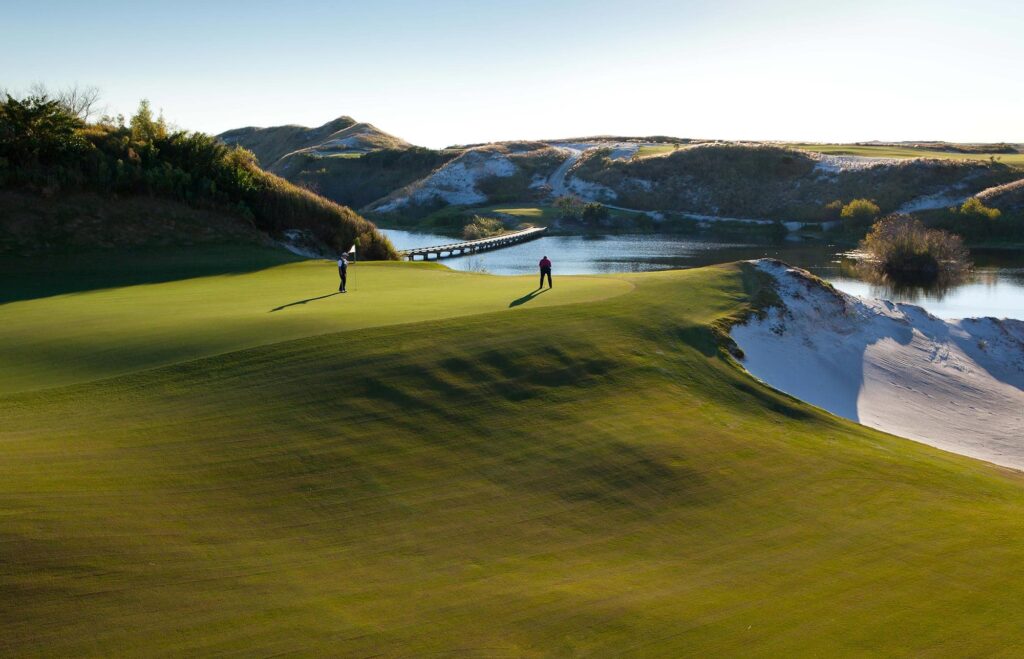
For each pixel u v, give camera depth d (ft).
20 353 62.85
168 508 40.29
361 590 35.91
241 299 91.61
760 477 55.47
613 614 35.76
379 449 50.90
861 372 97.76
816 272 227.20
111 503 39.52
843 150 468.75
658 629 34.81
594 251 284.41
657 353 79.15
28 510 37.32
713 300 103.30
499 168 497.87
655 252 280.31
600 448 56.13
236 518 40.70
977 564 43.80
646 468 54.19
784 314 103.86
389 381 60.44
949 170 355.36
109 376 57.11
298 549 38.88
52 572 33.37
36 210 141.49
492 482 49.34
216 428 50.08
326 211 183.52
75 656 28.96
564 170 492.95
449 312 81.15
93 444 45.88
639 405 65.87
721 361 82.84
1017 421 92.02
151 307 84.17
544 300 92.12
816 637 34.99
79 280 115.75
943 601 39.17
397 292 99.09
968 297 185.37
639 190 421.18
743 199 385.29
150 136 173.99
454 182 486.79
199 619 32.01
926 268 228.02
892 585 40.75
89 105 176.14
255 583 35.24
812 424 70.79
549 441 56.18
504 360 68.44
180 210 159.33
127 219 149.28
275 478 45.39
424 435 53.93
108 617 31.32
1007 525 50.55
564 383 67.21
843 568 42.63
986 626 36.78
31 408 50.62
